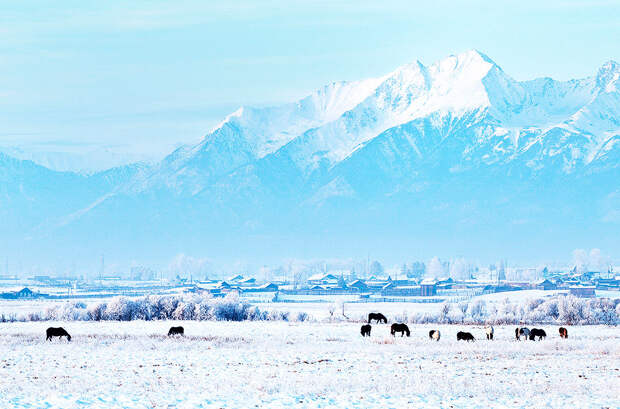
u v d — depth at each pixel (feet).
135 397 165.68
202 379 190.60
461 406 162.40
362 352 254.06
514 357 247.50
